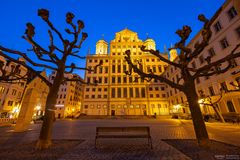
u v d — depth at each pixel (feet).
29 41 19.58
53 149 18.04
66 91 169.48
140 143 21.76
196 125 19.67
